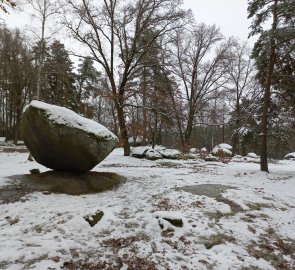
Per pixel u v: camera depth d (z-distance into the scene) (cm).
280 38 1656
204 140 6197
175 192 1068
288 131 1945
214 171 1767
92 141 1074
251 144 2131
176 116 2638
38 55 2306
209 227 776
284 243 746
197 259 626
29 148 1182
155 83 2580
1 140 4012
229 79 3512
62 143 1059
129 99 2720
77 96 3791
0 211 830
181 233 735
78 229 715
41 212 820
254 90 3462
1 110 5097
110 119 4425
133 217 809
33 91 3812
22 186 1041
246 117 2281
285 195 1162
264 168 1811
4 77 3791
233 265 619
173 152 2575
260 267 625
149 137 3272
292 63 1770
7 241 634
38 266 550
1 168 1478
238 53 3672
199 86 3381
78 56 2311
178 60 3203
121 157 2302
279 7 1627
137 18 2323
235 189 1128
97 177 1180
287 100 1816
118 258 605
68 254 602
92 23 2203
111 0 2227
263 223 840
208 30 3216
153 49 2533
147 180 1320
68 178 1105
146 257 618
